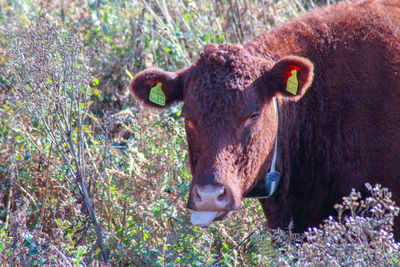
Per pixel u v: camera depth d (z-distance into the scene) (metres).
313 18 10.78
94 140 12.47
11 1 18.39
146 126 12.56
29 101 10.92
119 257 10.46
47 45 10.93
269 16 17.62
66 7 19.09
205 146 8.80
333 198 10.18
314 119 10.22
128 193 11.36
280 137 10.14
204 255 10.05
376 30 10.19
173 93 9.70
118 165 12.30
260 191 9.93
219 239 10.86
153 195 11.29
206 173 8.60
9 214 11.66
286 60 9.11
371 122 9.79
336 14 10.73
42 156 12.16
